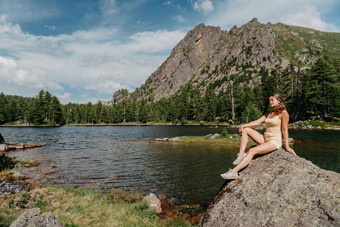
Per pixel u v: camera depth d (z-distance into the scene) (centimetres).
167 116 13525
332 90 6328
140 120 14425
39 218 521
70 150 2967
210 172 1659
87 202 877
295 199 555
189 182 1410
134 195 1102
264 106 9144
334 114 6362
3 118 11850
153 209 861
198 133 5734
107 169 1800
